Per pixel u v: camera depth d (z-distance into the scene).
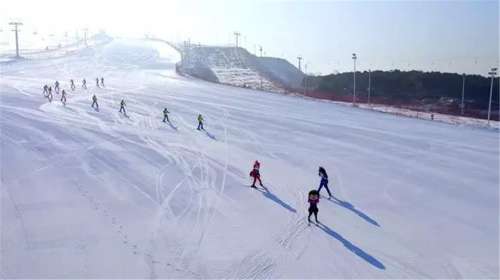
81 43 172.62
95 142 32.75
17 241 17.00
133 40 192.50
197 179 24.95
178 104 52.56
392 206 21.95
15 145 31.42
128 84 71.75
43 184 23.47
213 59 139.50
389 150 34.44
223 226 18.70
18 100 51.19
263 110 51.53
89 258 15.78
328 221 19.64
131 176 25.08
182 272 14.98
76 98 54.34
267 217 19.84
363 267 15.66
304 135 38.47
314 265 15.70
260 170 27.25
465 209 21.95
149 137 35.16
